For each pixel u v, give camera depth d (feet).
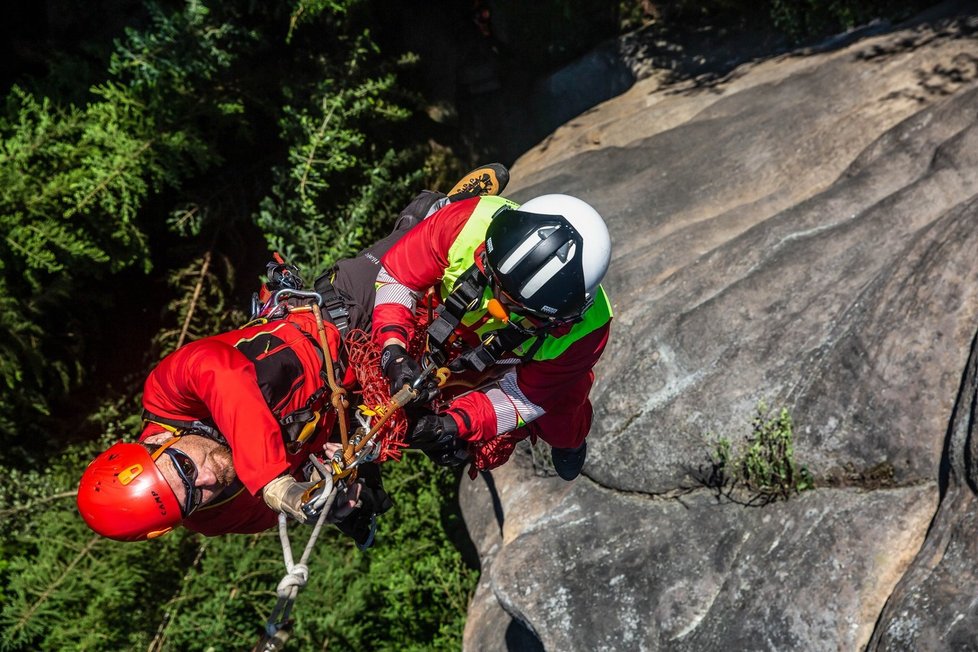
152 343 27.86
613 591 14.89
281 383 8.82
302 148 25.39
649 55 28.30
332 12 27.04
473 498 20.72
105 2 27.94
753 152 21.08
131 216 25.13
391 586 23.95
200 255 27.58
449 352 9.79
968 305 14.02
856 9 23.99
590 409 11.72
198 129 25.81
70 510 24.70
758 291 16.58
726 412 15.38
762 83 23.85
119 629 23.38
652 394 16.39
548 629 14.96
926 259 14.82
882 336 14.38
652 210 20.99
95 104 25.58
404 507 25.12
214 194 27.45
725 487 15.19
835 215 17.75
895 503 13.47
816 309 15.78
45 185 24.09
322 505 7.86
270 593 23.38
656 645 14.23
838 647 12.67
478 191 12.05
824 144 20.22
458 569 23.93
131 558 23.66
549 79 30.68
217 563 23.57
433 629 24.11
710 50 27.32
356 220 25.71
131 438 26.78
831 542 13.42
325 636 23.36
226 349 8.59
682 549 14.85
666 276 18.69
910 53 21.26
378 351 9.35
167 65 24.14
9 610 22.99
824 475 14.25
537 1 30.37
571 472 12.41
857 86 21.18
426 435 9.22
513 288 8.66
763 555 13.96
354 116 27.22
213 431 8.64
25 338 25.25
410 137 29.40
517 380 9.99
